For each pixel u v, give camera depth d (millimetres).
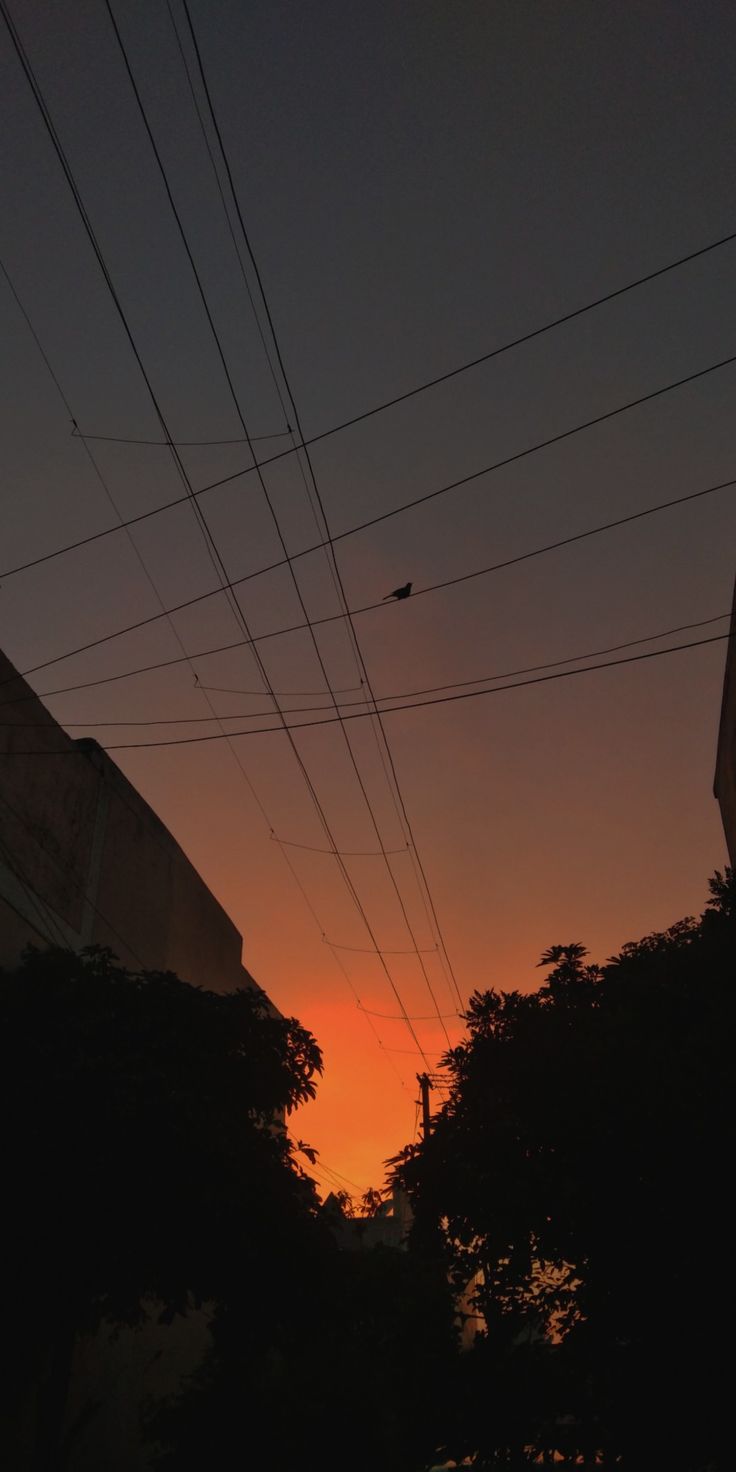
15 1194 9789
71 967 11922
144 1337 17453
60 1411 10359
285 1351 12016
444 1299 12031
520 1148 10680
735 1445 8703
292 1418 11680
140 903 19703
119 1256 9938
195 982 22938
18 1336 10195
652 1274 9438
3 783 14695
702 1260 9258
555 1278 10945
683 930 13219
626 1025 10688
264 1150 11469
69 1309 10141
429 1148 11578
